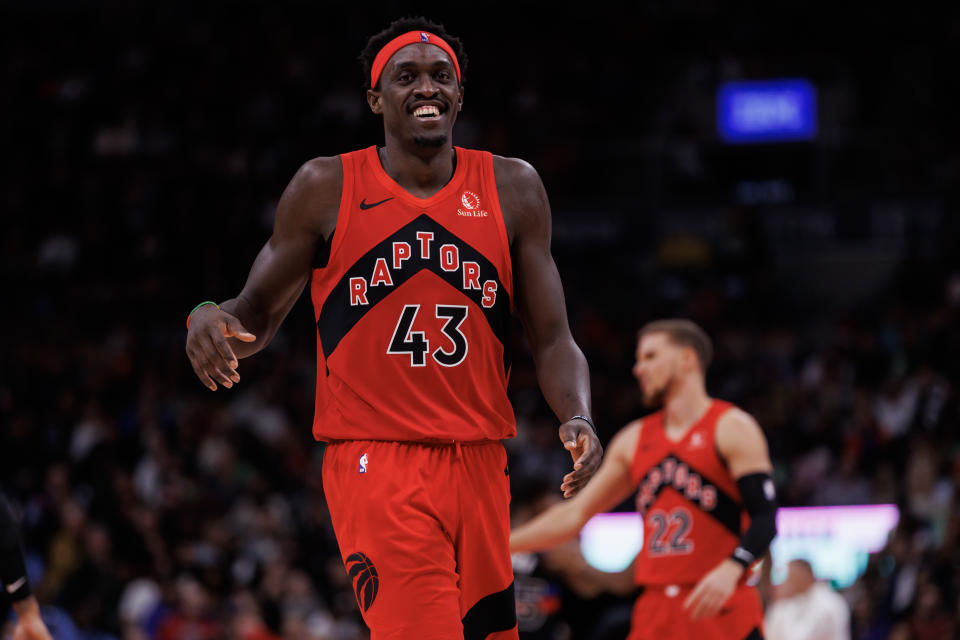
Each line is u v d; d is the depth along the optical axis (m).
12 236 28.66
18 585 7.48
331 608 17.69
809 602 13.41
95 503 18.02
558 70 33.19
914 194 29.03
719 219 29.17
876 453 19.36
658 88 32.94
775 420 21.59
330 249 5.33
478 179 5.45
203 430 21.09
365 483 5.15
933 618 14.11
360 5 35.09
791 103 30.48
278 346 24.53
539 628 10.33
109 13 34.97
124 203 29.16
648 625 8.51
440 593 5.05
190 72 32.94
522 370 23.58
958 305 23.41
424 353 5.20
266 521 18.53
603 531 17.14
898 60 31.83
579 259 28.89
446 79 5.37
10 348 24.69
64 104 31.66
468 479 5.24
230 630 15.80
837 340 23.69
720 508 8.34
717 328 25.19
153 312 26.28
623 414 22.20
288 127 31.69
